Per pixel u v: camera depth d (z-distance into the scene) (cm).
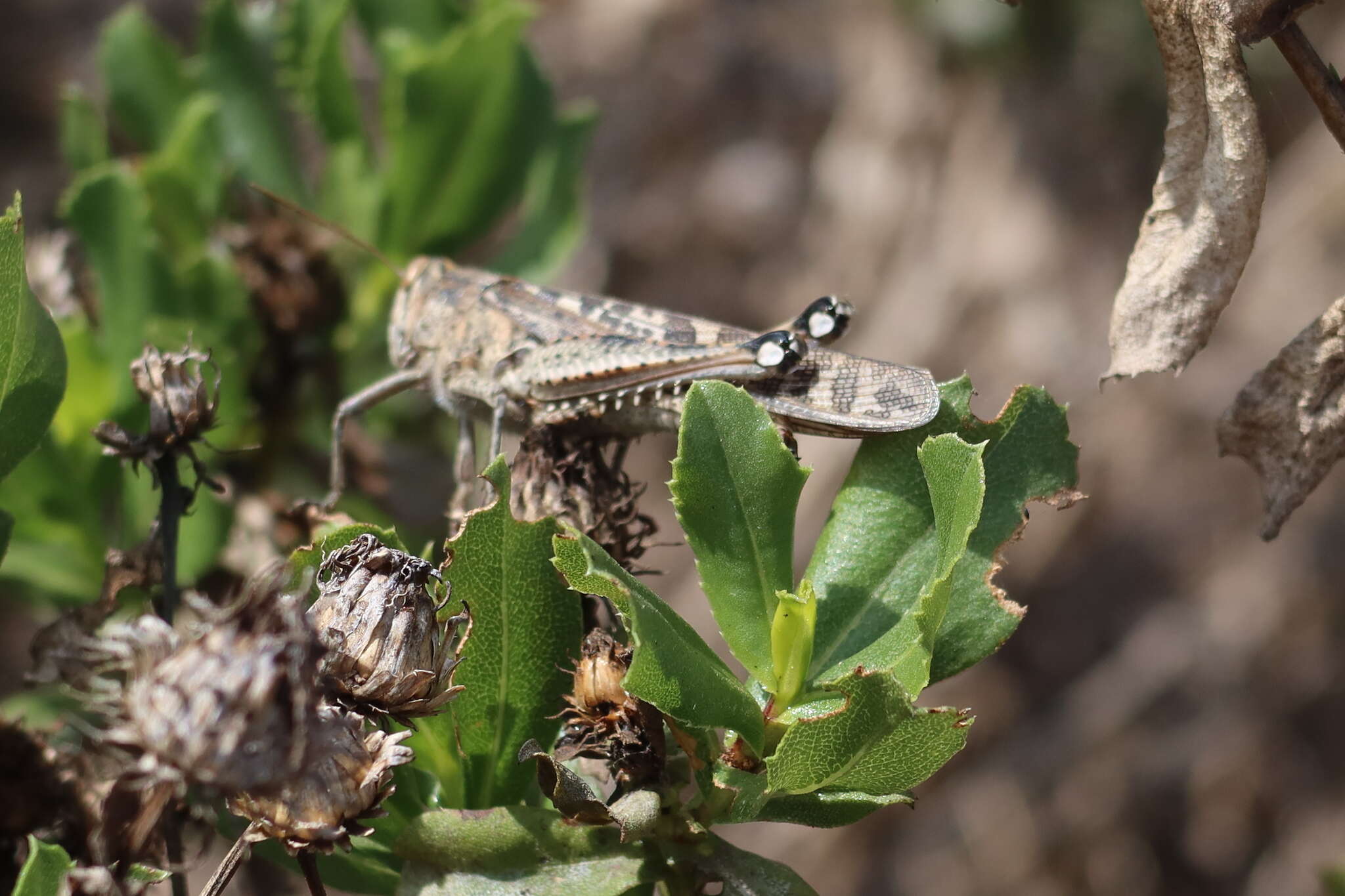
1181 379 91
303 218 44
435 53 43
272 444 43
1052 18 76
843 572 35
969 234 87
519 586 34
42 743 35
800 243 110
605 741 34
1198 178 33
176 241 43
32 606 44
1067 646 93
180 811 35
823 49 120
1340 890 40
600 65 120
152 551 36
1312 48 33
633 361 40
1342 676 89
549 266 44
